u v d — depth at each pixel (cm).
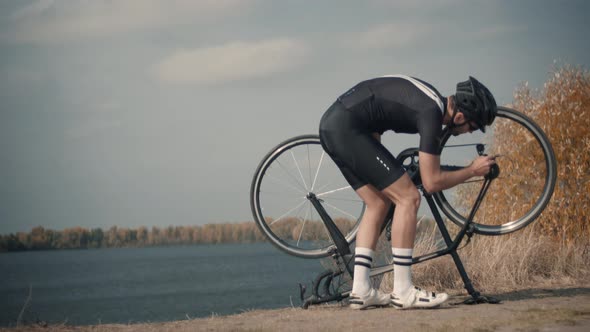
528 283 502
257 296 2889
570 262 568
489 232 403
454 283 514
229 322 356
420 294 369
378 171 362
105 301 3738
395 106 357
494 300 384
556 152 658
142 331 335
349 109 361
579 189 651
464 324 297
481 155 388
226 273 6444
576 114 682
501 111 408
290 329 312
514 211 623
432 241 539
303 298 422
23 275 9794
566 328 275
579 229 634
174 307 2814
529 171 629
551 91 714
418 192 369
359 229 389
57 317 2509
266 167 435
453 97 372
